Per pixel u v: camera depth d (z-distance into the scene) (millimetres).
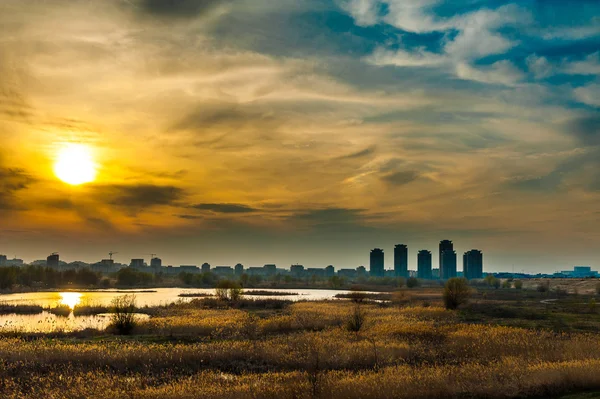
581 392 18594
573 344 30375
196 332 42031
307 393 17938
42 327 48438
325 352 28672
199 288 187500
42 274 172875
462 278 73750
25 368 25031
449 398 18062
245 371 25953
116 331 41781
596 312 67812
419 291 153250
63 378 22609
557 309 72938
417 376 20562
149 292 151250
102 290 161125
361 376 20797
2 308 74062
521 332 38594
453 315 60719
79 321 57562
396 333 38656
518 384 19312
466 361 27688
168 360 27406
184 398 18344
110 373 24594
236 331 41969
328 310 64875
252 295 127562
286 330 44438
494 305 82125
